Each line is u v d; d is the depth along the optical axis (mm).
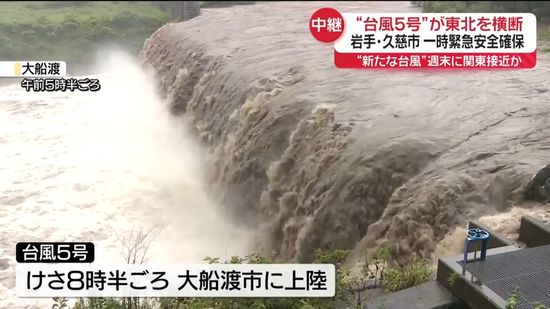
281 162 13406
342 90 14828
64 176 17344
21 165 18172
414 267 7801
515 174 10273
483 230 7246
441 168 10781
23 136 20812
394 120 12789
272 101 14984
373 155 11352
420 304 6645
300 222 12164
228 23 27109
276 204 13359
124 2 41625
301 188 12680
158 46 26859
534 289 6312
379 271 8289
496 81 15594
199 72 21000
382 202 10906
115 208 15523
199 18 29266
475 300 6359
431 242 9578
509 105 13578
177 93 21328
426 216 9883
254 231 14133
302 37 22578
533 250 7105
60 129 21406
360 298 6980
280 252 13016
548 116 12844
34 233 14117
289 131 13844
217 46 21766
